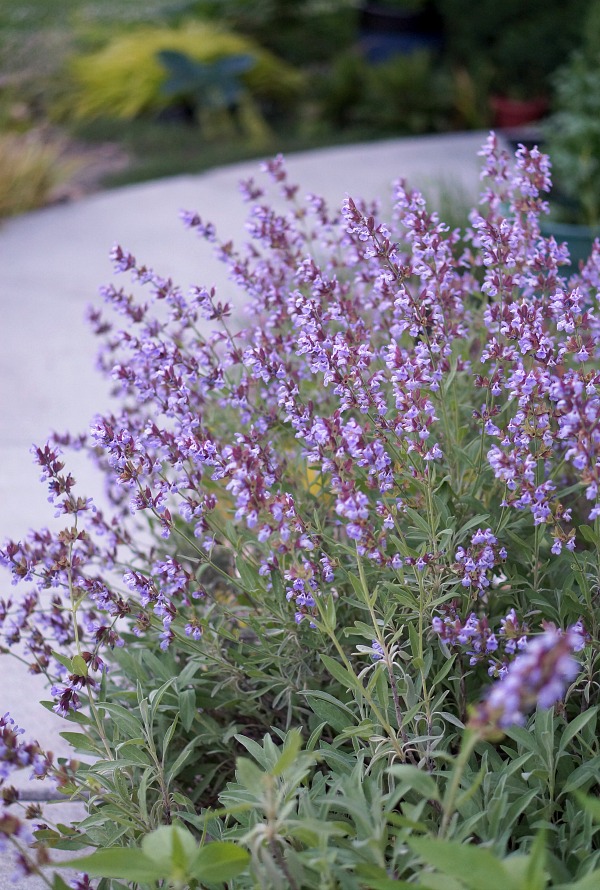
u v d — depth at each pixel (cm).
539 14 955
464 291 291
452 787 166
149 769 221
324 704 221
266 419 260
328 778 223
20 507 406
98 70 1081
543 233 508
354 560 252
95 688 262
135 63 1077
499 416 267
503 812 189
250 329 295
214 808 250
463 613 237
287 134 1019
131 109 1050
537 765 208
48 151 829
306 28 1209
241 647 256
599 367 294
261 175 825
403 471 225
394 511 225
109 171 909
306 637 243
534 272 289
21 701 302
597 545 221
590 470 197
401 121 1009
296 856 180
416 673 238
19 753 200
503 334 250
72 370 524
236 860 174
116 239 704
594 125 555
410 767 171
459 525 253
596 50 620
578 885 162
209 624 253
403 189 262
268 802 175
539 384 223
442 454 250
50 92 1066
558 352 234
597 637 231
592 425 196
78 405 489
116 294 281
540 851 157
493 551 232
